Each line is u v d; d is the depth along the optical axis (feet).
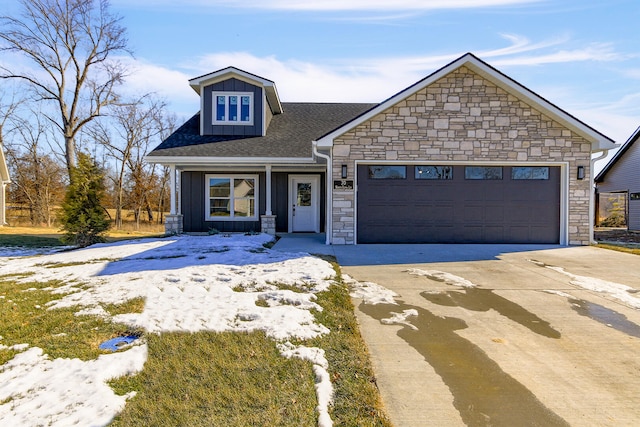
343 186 32.42
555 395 9.62
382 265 24.13
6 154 78.43
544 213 32.96
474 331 13.67
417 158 32.27
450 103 32.22
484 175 32.96
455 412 8.91
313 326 13.48
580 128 31.60
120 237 45.50
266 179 41.34
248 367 10.54
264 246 31.55
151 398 9.09
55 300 16.53
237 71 43.37
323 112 51.67
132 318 13.96
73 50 71.15
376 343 12.64
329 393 9.40
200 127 44.42
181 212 45.39
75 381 9.78
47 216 77.30
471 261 25.48
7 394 9.25
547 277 21.17
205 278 19.54
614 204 82.94
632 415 8.84
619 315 15.25
